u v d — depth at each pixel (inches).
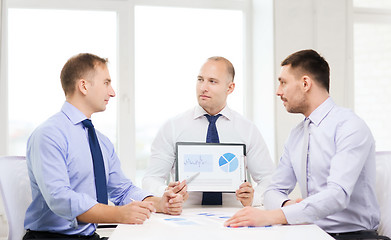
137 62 127.1
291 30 123.5
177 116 95.2
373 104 135.9
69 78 74.6
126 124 124.3
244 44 133.0
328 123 71.1
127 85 124.5
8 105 119.6
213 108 92.3
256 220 58.8
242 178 84.8
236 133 93.7
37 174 68.5
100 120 124.3
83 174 73.4
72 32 123.4
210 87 90.7
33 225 72.2
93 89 74.9
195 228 58.4
